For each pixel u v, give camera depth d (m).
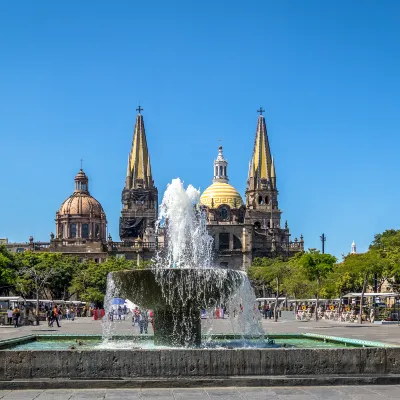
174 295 30.25
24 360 23.64
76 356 23.73
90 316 142.38
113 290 32.09
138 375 23.77
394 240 133.25
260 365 24.17
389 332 60.28
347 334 56.47
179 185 38.03
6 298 97.88
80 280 162.88
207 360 23.98
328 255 120.50
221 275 30.31
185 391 22.61
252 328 35.50
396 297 103.44
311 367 24.34
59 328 74.38
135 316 81.50
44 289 165.38
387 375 24.42
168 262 37.91
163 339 31.11
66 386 23.09
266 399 21.14
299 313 107.44
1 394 21.98
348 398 21.27
